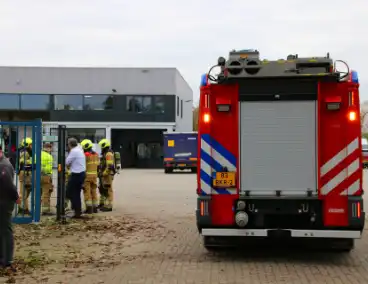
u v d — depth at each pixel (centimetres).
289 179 724
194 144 3416
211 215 735
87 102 4222
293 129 723
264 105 730
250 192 731
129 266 739
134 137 4444
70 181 1205
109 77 4225
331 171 713
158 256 809
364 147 3844
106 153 1362
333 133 712
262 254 817
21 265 737
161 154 4409
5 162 702
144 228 1088
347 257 792
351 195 709
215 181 736
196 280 653
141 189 2102
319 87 714
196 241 942
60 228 1060
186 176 3078
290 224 734
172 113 4231
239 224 723
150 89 4234
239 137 734
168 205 1522
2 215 695
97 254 825
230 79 730
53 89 4209
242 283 635
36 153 1111
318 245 765
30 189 1175
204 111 743
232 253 827
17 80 4188
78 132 4228
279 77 717
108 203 1369
